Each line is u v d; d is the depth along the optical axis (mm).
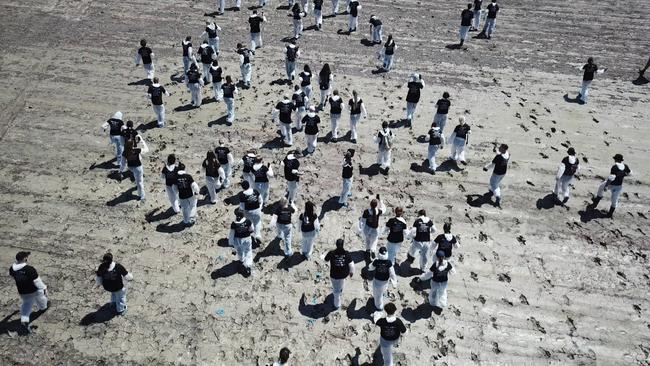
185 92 19188
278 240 13211
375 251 12797
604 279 12672
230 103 17094
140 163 13742
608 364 10719
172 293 11758
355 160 16125
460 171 15922
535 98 19656
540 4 27703
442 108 16375
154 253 12719
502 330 11312
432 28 24594
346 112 18312
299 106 16875
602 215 14562
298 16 22406
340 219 13945
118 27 23344
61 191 14547
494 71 21297
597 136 17750
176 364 10344
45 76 19672
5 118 17391
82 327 10953
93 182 14922
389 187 15148
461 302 11891
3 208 13883
